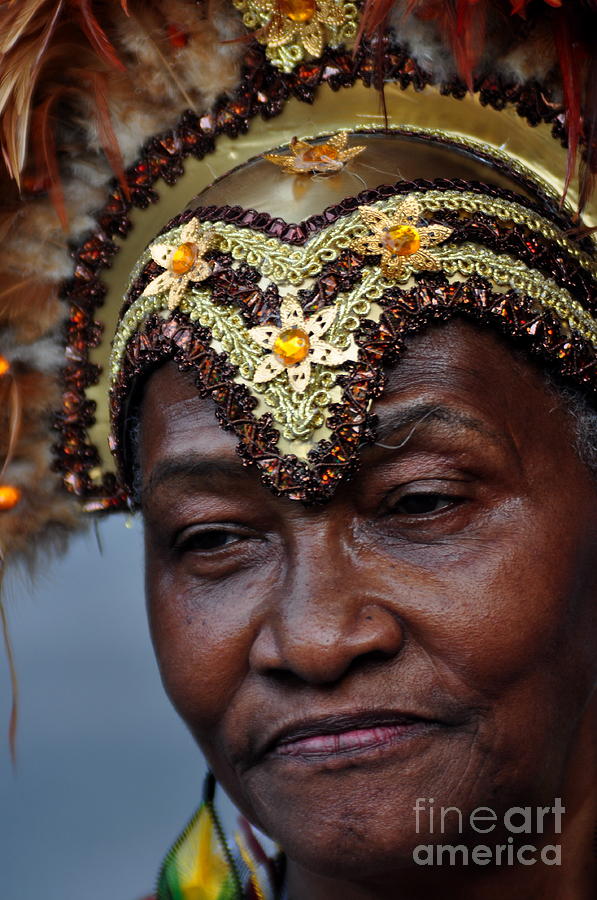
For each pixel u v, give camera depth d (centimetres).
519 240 473
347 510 441
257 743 450
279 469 439
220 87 556
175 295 477
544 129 531
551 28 512
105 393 603
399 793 429
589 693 465
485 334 454
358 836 430
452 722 430
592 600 462
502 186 502
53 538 655
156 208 575
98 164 575
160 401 482
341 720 429
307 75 548
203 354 463
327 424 438
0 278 593
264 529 456
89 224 585
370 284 450
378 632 424
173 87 557
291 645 426
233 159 563
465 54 497
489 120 538
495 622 430
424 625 429
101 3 545
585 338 475
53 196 553
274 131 557
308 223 471
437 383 442
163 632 482
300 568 438
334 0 539
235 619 456
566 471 459
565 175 526
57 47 546
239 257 472
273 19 543
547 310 465
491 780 434
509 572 434
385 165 492
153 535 490
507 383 454
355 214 466
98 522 642
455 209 473
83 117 566
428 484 438
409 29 529
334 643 423
